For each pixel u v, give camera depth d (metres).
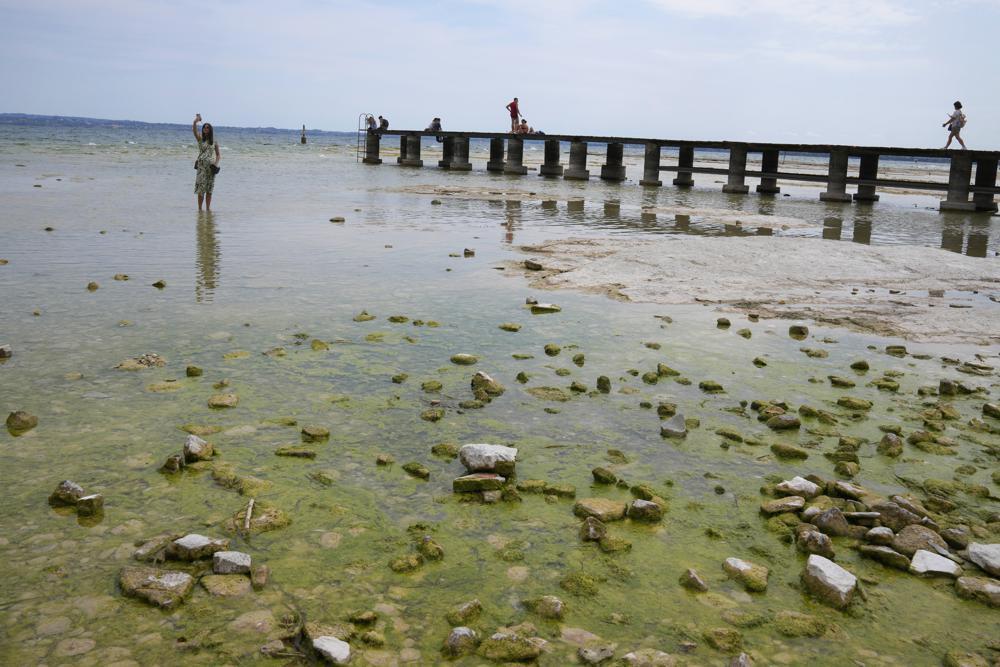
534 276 8.71
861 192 24.30
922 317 7.29
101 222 12.05
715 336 6.39
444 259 9.72
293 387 4.77
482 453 3.67
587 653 2.40
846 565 3.05
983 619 2.70
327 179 25.66
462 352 5.62
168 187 19.00
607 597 2.74
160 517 3.17
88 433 3.96
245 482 3.46
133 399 4.46
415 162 38.84
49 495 3.32
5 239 10.04
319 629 2.45
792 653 2.46
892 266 9.79
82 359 5.14
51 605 2.56
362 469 3.69
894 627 2.63
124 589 2.65
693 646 2.47
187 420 4.18
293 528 3.13
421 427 4.21
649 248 10.41
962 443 4.30
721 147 27.59
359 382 4.89
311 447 3.89
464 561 2.94
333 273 8.52
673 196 24.11
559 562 2.96
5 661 2.28
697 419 4.47
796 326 6.57
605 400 4.75
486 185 25.73
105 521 3.12
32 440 3.86
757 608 2.70
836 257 10.12
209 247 10.04
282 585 2.74
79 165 26.81
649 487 3.62
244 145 67.25
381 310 6.83
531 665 2.36
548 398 4.73
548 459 3.89
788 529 3.26
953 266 9.87
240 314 6.51
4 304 6.56
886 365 5.77
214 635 2.45
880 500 3.49
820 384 5.25
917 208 22.34
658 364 5.43
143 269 8.34
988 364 5.87
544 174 33.78
